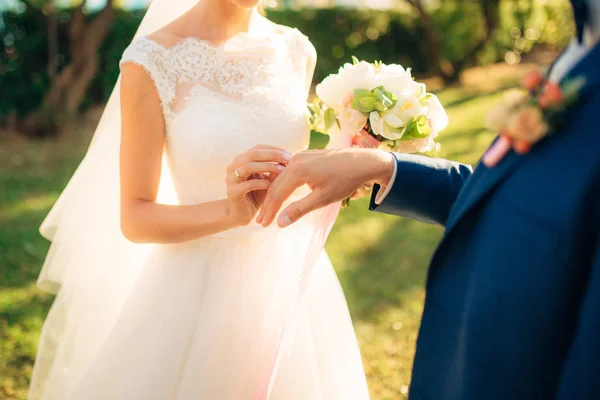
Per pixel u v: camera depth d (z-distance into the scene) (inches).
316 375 72.7
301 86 78.4
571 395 37.8
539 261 41.3
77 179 81.4
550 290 41.0
